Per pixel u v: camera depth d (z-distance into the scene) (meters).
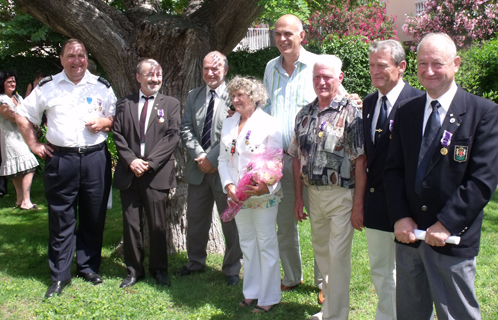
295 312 3.47
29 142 3.91
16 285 3.87
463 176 2.30
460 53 9.61
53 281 3.79
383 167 2.82
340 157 3.06
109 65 4.54
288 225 3.77
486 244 4.60
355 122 2.99
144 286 3.89
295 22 3.58
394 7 17.12
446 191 2.32
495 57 8.98
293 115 3.67
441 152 2.32
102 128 3.95
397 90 2.85
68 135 3.86
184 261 4.48
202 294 3.78
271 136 3.37
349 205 3.12
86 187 3.94
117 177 3.95
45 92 3.88
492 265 4.07
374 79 2.84
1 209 6.41
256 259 3.61
